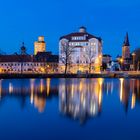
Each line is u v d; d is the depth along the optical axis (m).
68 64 199.00
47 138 15.62
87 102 32.66
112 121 20.28
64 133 16.72
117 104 30.70
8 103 31.31
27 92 47.06
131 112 24.67
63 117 21.94
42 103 31.53
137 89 54.91
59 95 41.69
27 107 27.92
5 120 20.75
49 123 19.55
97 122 19.94
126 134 16.48
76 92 47.19
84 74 142.88
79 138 15.63
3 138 15.66
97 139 15.42
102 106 28.95
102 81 93.81
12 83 77.81
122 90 52.31
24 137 15.84
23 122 19.98
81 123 19.56
